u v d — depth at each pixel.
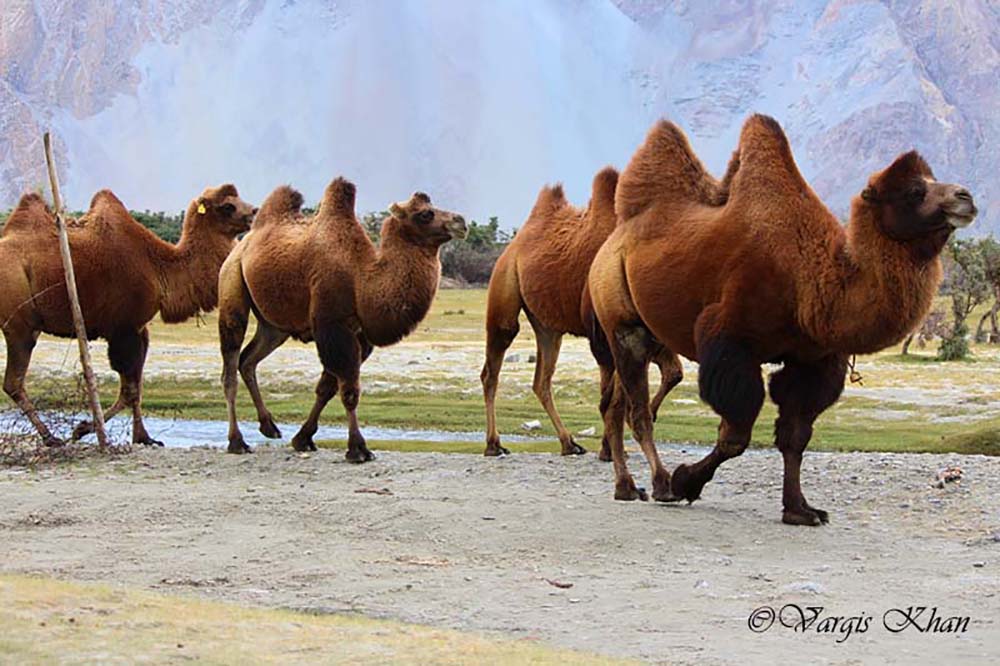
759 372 12.33
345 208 17.77
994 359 51.47
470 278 108.19
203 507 13.69
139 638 7.57
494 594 9.83
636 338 13.71
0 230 22.91
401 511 13.04
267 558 11.21
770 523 12.77
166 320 19.67
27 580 9.30
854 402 32.75
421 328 65.12
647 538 11.92
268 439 23.48
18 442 18.62
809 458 17.09
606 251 13.77
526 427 26.47
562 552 11.48
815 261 11.83
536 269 17.14
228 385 18.88
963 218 11.03
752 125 12.55
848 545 11.81
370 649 7.59
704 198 13.09
